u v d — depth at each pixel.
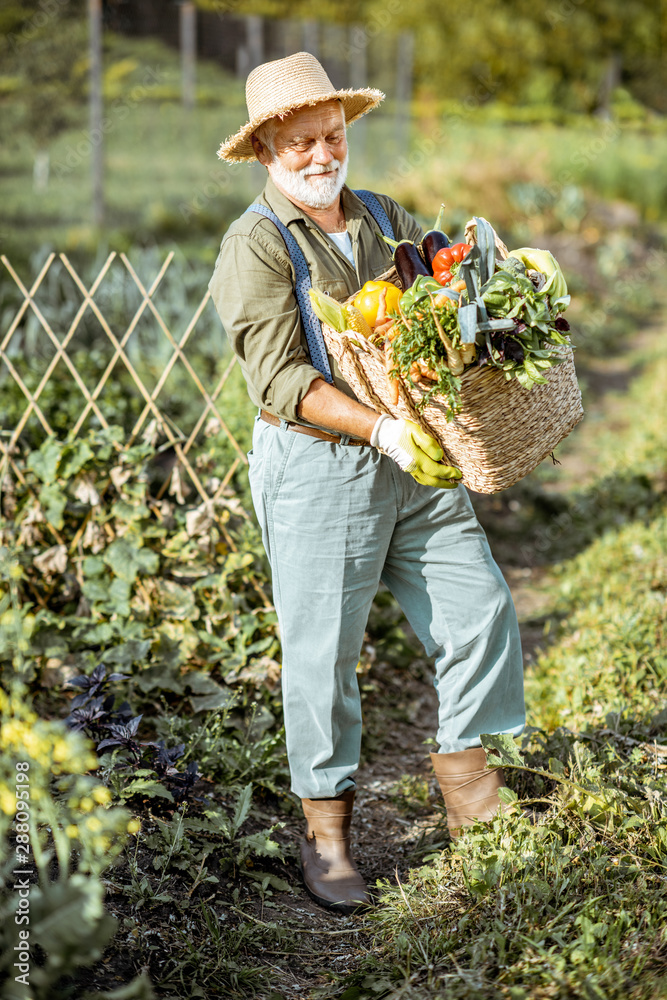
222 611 3.59
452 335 2.01
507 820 2.53
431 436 2.24
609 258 13.81
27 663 3.25
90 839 1.91
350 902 2.55
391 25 26.77
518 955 2.09
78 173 12.43
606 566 4.87
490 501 6.12
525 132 21.11
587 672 3.54
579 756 2.68
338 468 2.46
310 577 2.52
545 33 28.22
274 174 2.48
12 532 3.65
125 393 5.56
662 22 28.83
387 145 17.91
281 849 2.78
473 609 2.57
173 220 11.88
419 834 2.92
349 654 2.57
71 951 1.71
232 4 15.45
